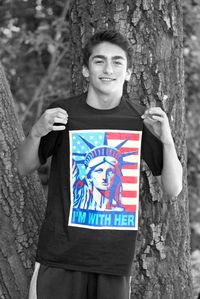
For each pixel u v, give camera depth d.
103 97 2.52
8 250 2.90
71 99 2.60
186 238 3.20
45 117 2.38
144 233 3.09
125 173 2.53
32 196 3.01
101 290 2.53
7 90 3.06
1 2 5.90
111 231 2.50
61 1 5.75
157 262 3.09
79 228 2.49
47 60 6.21
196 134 6.36
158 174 2.60
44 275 2.52
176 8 3.14
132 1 3.05
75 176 2.52
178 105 3.15
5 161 2.93
